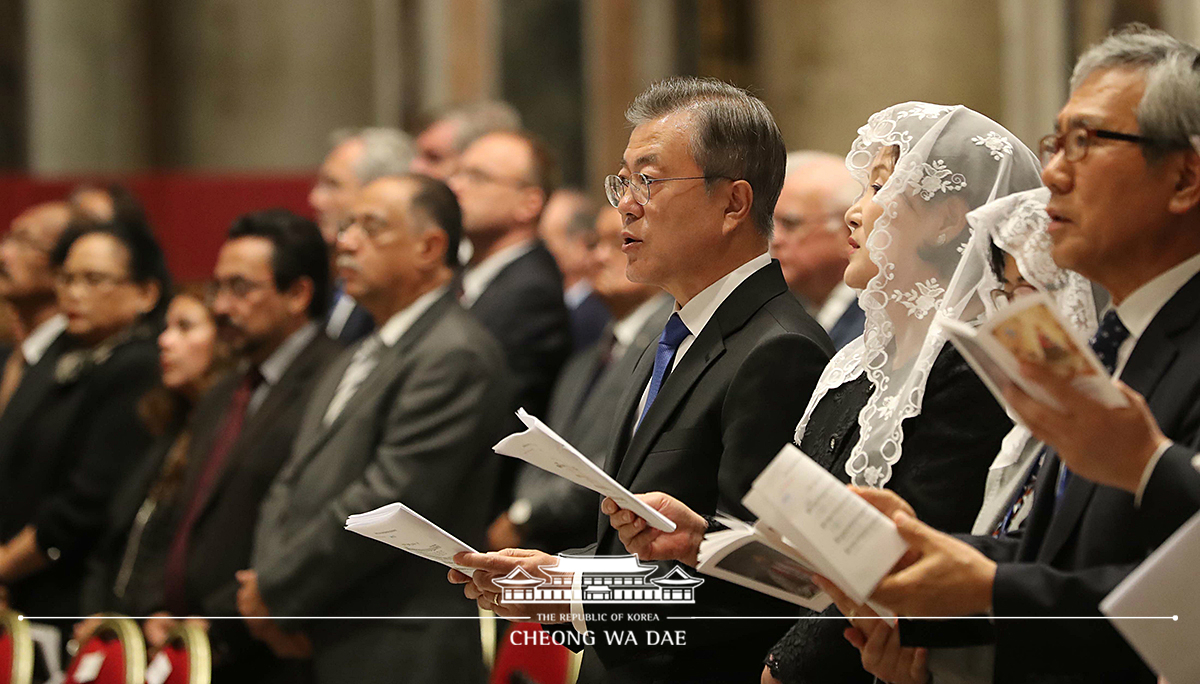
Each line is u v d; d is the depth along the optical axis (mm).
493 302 22406
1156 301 8781
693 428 11820
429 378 17297
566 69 39688
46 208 28219
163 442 22219
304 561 16656
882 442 10273
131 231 25297
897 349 10672
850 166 11445
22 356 27234
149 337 24344
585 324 27234
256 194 32625
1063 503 8797
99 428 23172
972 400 10148
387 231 18156
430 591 16828
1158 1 32125
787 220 19812
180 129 40688
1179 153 8531
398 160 25891
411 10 39750
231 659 17625
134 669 16344
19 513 23391
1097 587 7953
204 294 22891
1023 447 9992
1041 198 10430
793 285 19953
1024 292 10469
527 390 21781
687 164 12359
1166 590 7383
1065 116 8930
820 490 8211
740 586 11172
